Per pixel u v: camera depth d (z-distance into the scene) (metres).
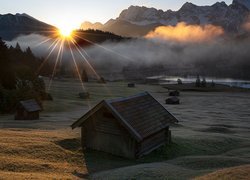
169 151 34.41
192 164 28.45
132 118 31.69
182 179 22.20
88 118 32.91
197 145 38.91
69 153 29.69
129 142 30.75
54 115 78.00
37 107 71.25
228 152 37.22
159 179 22.28
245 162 29.70
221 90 181.38
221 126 65.94
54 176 22.02
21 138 33.12
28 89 90.50
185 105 112.94
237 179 19.83
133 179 22.30
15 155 26.42
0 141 30.61
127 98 34.50
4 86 90.00
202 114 89.12
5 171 21.97
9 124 57.62
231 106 111.44
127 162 29.67
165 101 121.62
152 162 30.39
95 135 32.69
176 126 61.56
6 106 79.69
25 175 21.00
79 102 106.94
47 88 142.12
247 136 52.47
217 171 22.62
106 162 28.89
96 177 23.47
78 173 24.56
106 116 32.25
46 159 26.84
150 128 32.50
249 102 125.00
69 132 42.06
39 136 35.47
